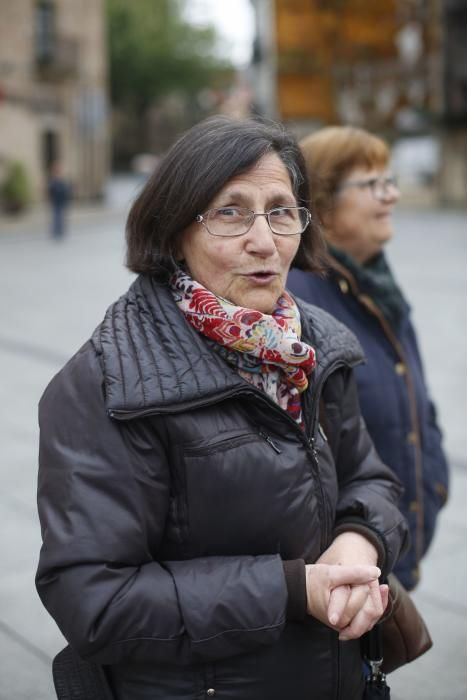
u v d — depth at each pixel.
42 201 29.50
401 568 2.54
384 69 28.75
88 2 30.62
